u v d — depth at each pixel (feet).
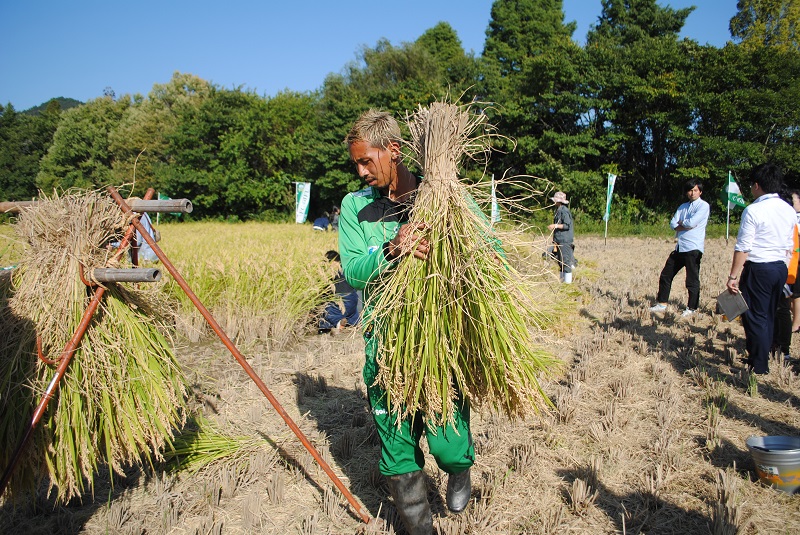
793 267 17.26
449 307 7.48
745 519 9.30
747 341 16.07
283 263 26.25
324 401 15.19
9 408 8.41
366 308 8.23
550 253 8.75
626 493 10.37
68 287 8.82
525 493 10.41
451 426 8.06
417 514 8.25
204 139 133.18
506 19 137.90
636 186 101.35
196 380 16.40
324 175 118.42
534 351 8.62
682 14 122.11
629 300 27.14
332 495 10.04
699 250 22.94
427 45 160.25
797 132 86.33
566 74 94.17
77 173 164.25
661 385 15.37
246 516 9.66
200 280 23.21
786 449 10.85
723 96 87.76
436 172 7.63
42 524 9.64
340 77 126.31
